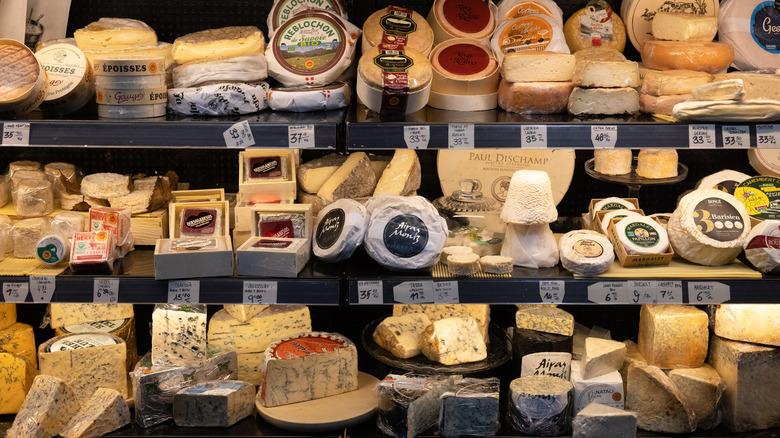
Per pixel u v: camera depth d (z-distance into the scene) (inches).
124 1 100.5
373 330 102.5
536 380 88.8
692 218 84.9
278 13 96.7
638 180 92.0
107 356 90.2
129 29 90.4
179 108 83.1
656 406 88.0
